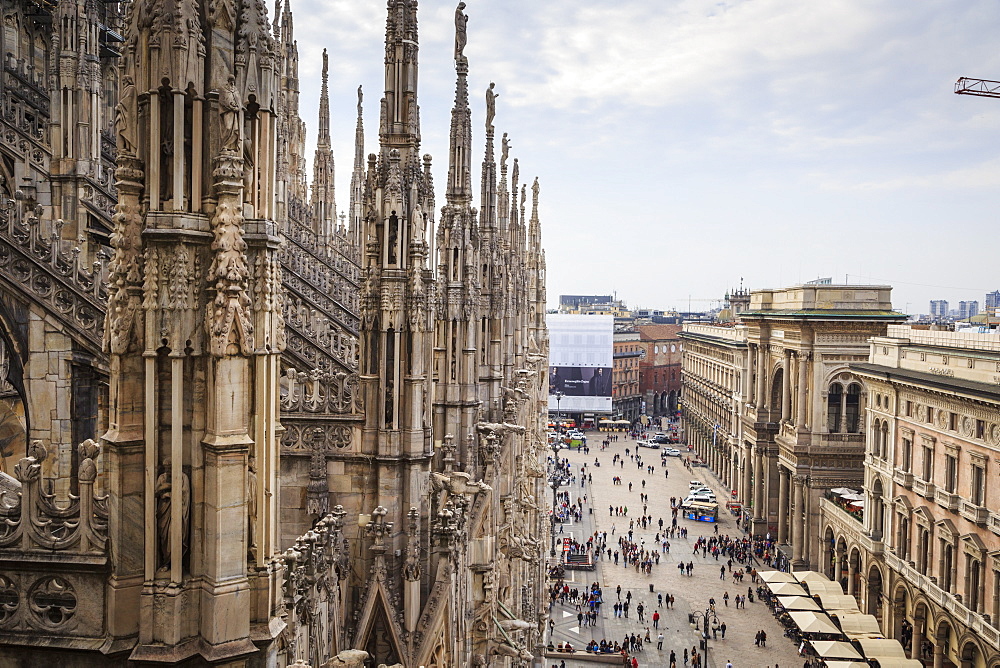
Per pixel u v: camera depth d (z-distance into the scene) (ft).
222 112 24.98
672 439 569.23
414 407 56.75
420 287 56.54
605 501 355.77
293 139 169.37
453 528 57.41
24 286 57.31
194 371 25.00
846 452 256.32
